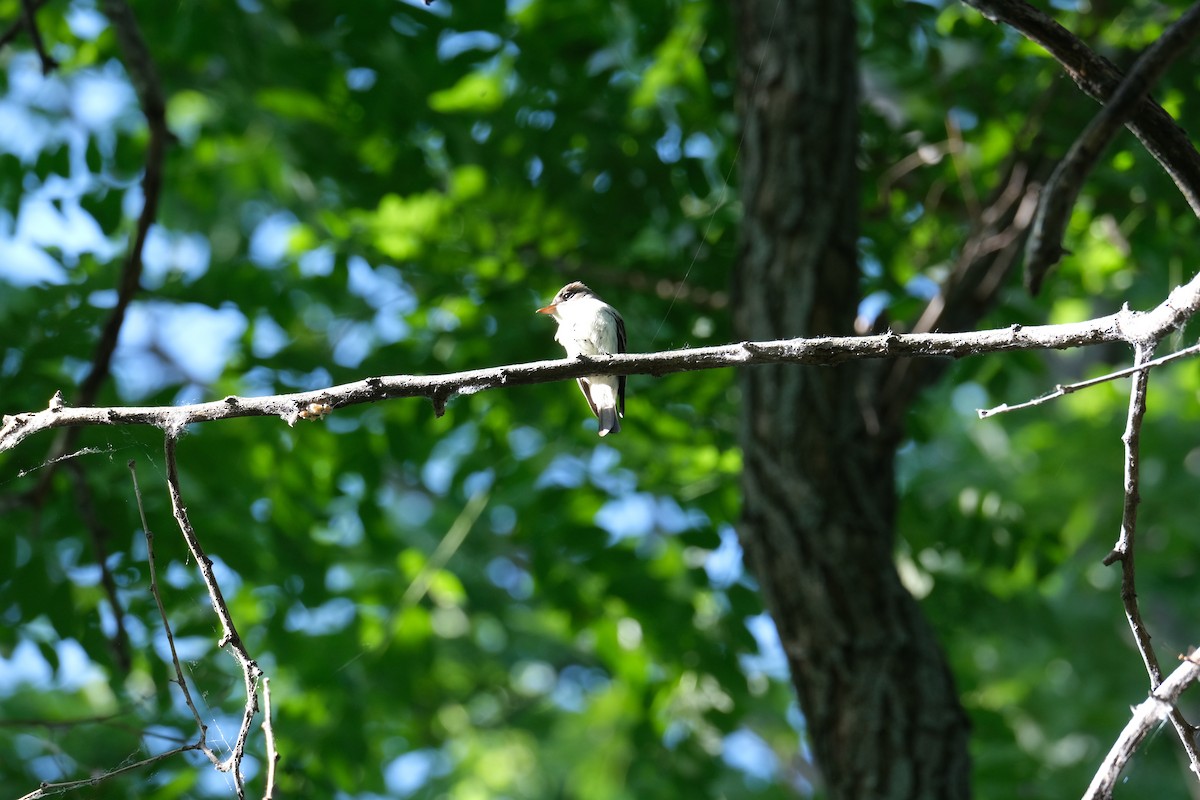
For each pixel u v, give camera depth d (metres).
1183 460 16.44
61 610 10.33
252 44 11.73
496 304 11.80
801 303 8.25
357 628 11.95
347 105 11.94
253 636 11.80
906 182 12.19
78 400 9.52
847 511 7.88
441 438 12.34
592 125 11.97
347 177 11.94
